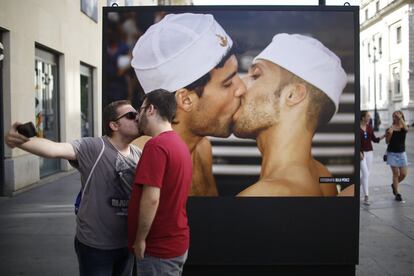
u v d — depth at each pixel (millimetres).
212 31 4105
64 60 14078
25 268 5223
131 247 2816
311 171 4145
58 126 14055
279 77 4121
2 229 7016
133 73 4129
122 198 2994
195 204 4133
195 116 4133
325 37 4109
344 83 4125
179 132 4137
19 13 10609
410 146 24531
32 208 8641
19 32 10609
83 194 3006
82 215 2990
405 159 9227
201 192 4137
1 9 9672
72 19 14883
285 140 4145
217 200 4137
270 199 4137
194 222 4137
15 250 5914
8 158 10102
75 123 15148
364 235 6570
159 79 4121
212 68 4117
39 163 12094
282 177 4148
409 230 6859
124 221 3002
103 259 2975
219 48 4109
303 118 4141
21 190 10469
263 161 4152
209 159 4141
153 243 2771
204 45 4109
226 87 4129
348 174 4156
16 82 10414
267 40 4113
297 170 4145
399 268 5137
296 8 4094
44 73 12828
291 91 4133
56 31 13297
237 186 4156
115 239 2986
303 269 4219
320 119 4141
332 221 4148
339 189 4156
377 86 65875
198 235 4141
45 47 12602
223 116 4137
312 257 4156
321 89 4129
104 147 3010
